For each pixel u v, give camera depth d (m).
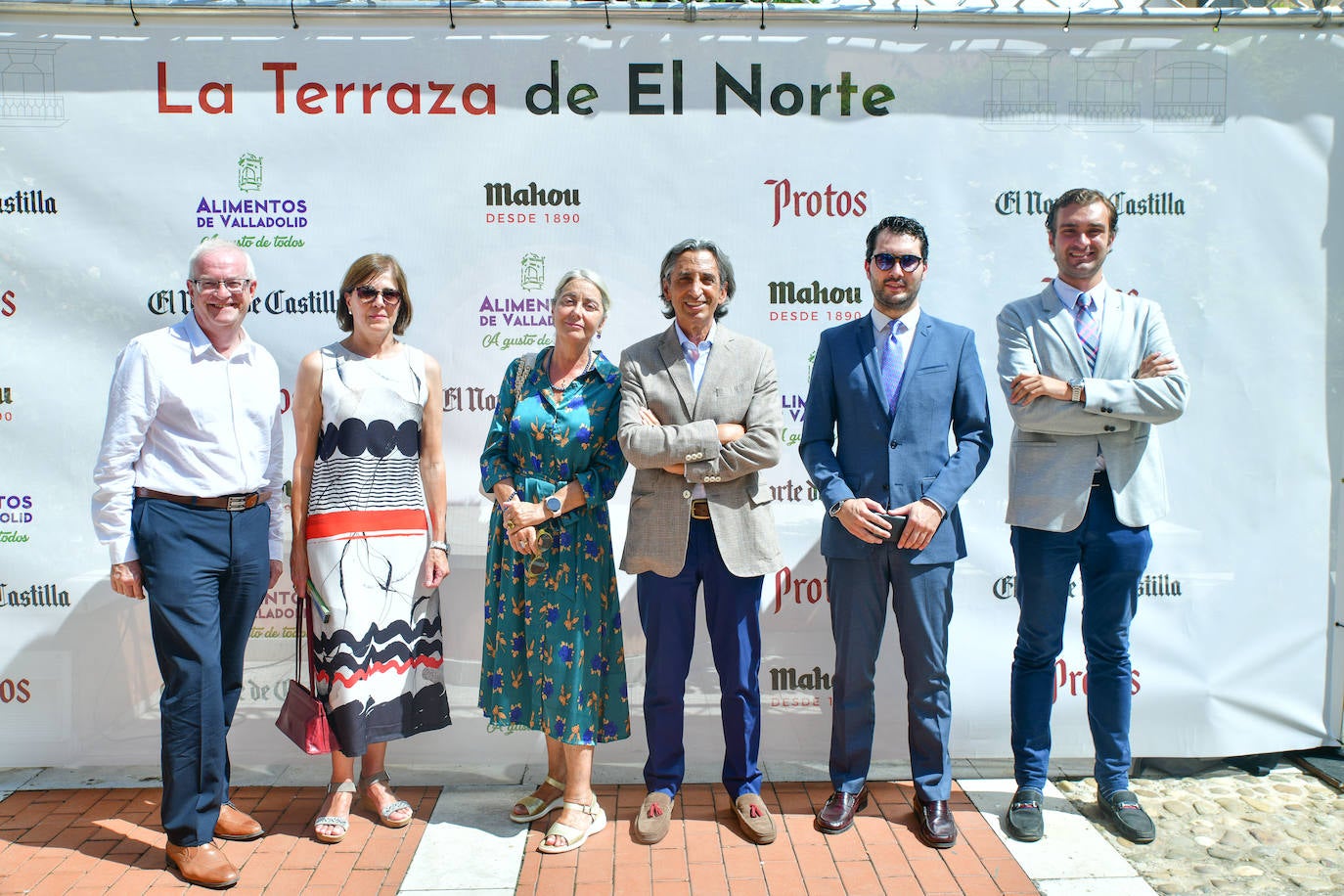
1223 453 3.58
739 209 3.49
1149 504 3.01
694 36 3.43
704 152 3.47
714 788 3.38
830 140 3.49
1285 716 3.63
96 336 3.41
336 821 3.04
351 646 3.01
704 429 2.86
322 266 3.45
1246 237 3.55
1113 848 2.99
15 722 3.46
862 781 3.13
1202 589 3.60
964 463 2.92
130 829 3.11
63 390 3.41
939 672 3.00
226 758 3.05
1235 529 3.59
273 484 3.07
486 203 3.46
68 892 2.72
